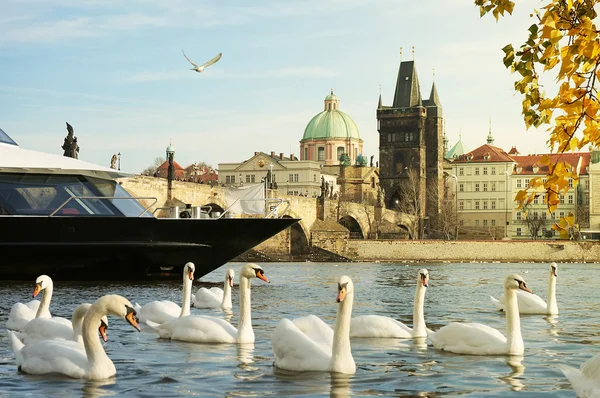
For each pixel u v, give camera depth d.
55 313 32.34
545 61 10.77
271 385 16.52
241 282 22.61
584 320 32.38
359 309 38.53
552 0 10.63
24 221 46.88
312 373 17.73
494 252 167.50
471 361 19.95
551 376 17.98
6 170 48.09
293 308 37.25
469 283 67.81
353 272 94.62
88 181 50.28
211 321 22.94
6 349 21.53
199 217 55.84
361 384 16.81
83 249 48.16
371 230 196.62
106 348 21.58
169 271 52.03
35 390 15.84
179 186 108.31
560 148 11.27
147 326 26.23
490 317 33.91
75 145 78.81
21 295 40.38
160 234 49.78
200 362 19.28
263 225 51.84
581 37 10.27
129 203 51.41
